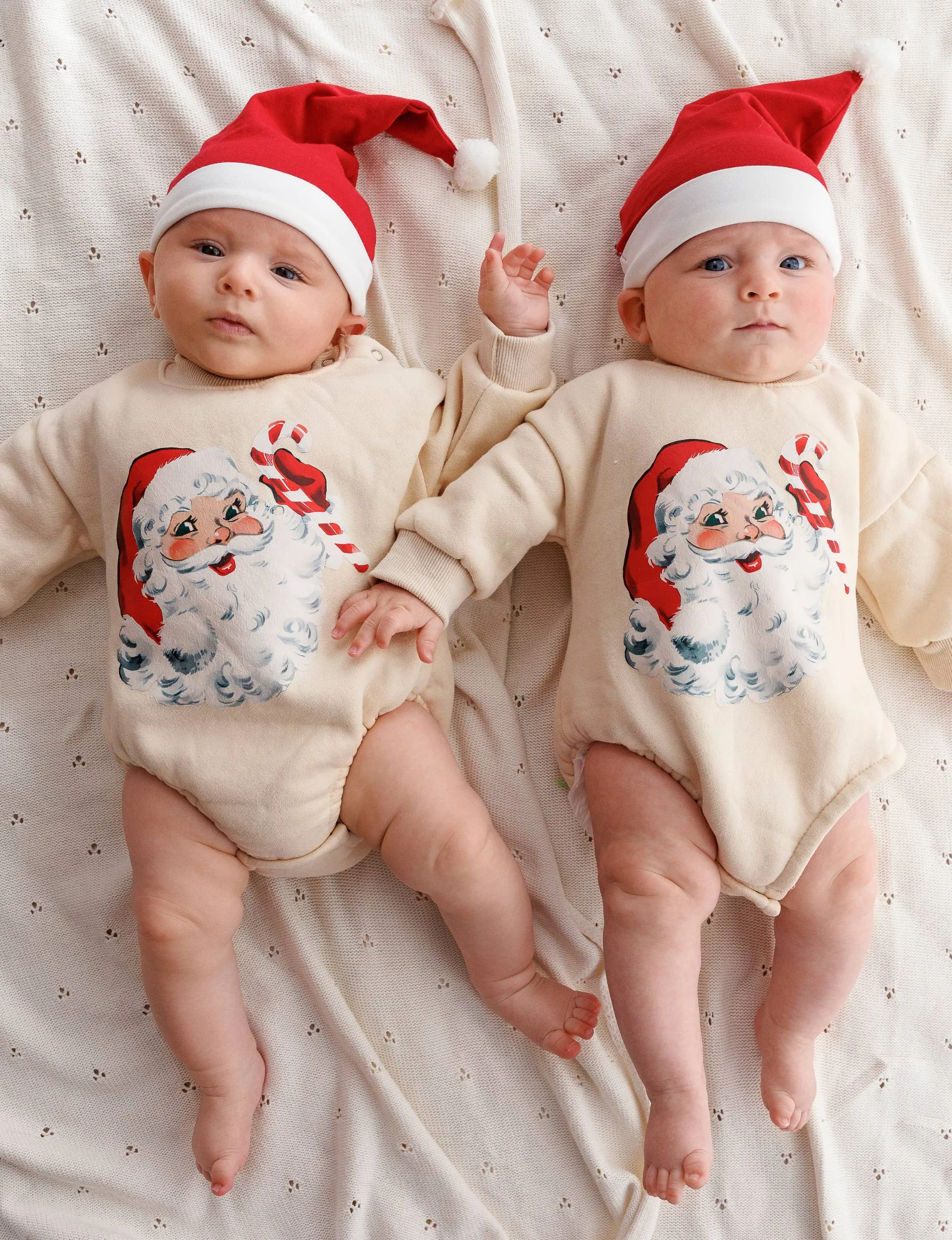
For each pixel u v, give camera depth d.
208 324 1.23
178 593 1.21
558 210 1.47
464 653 1.45
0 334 1.40
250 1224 1.35
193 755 1.21
